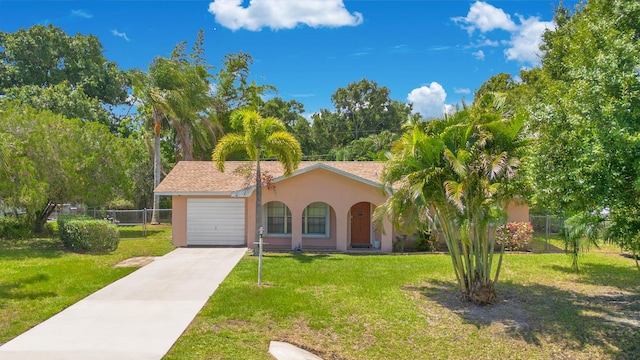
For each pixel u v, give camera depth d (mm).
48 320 8727
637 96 7074
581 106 7953
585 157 7316
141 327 8391
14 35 46375
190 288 11445
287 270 14039
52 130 21422
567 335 8961
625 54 7633
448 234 11219
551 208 8844
